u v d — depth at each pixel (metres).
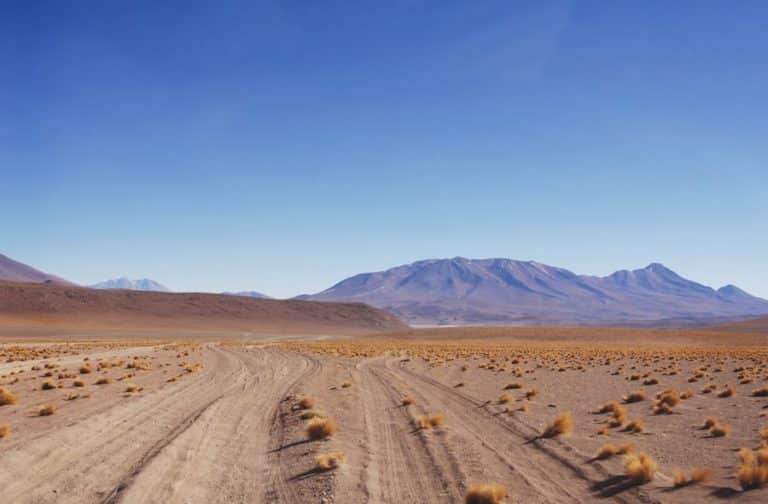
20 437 16.92
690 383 35.22
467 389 32.22
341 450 16.09
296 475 13.82
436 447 16.81
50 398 26.31
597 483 13.12
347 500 11.81
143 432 18.27
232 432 19.16
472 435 18.77
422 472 14.13
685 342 124.31
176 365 47.53
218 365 48.22
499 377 39.62
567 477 13.70
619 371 43.53
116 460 14.75
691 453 16.11
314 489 12.53
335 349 78.88
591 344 116.81
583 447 16.94
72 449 15.85
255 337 164.00
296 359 56.94
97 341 109.56
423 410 23.94
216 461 15.22
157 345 91.06
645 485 12.77
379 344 106.81
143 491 12.21
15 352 62.50
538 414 23.28
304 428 19.42
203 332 178.12
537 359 58.75
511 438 18.45
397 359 59.66
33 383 32.69
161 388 30.36
